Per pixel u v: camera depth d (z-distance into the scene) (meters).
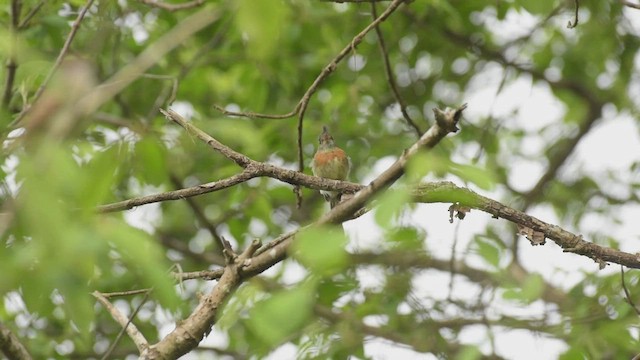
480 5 14.77
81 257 3.43
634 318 9.40
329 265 3.64
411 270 11.42
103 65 12.66
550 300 11.62
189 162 14.24
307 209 15.07
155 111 12.08
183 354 6.16
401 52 15.89
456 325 10.65
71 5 11.86
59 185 3.25
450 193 5.19
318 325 9.72
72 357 13.09
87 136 10.91
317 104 15.27
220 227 15.77
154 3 8.97
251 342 10.56
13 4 9.34
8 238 4.00
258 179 13.64
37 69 8.72
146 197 6.70
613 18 15.57
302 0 13.27
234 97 15.11
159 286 3.54
